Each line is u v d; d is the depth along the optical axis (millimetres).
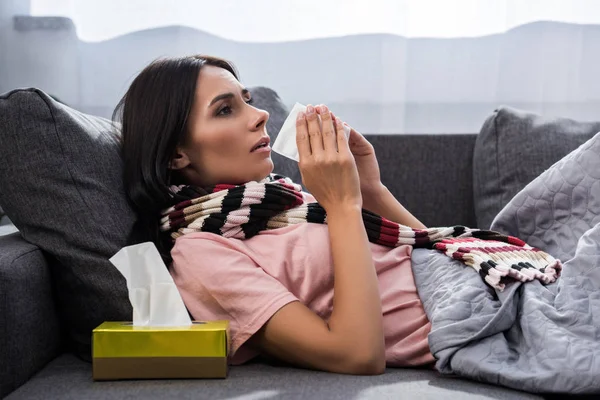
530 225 1365
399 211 1483
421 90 2277
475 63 2258
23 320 1044
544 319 1016
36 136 1137
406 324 1142
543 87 2242
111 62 2262
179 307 1046
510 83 2254
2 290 999
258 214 1182
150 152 1219
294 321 1023
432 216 1853
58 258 1140
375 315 1034
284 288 1061
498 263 1147
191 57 1291
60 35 2246
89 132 1210
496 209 1740
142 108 1238
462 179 1856
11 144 1129
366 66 2264
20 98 1144
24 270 1060
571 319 1012
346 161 1117
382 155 1856
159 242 1209
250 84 2281
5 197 1144
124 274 1074
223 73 1277
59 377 1033
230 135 1242
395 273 1217
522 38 2234
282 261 1114
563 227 1316
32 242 1148
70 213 1130
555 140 1729
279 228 1195
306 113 1151
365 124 2287
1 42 2240
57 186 1134
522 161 1721
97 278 1128
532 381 938
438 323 1055
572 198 1305
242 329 1044
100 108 2279
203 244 1126
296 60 2271
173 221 1201
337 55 2266
